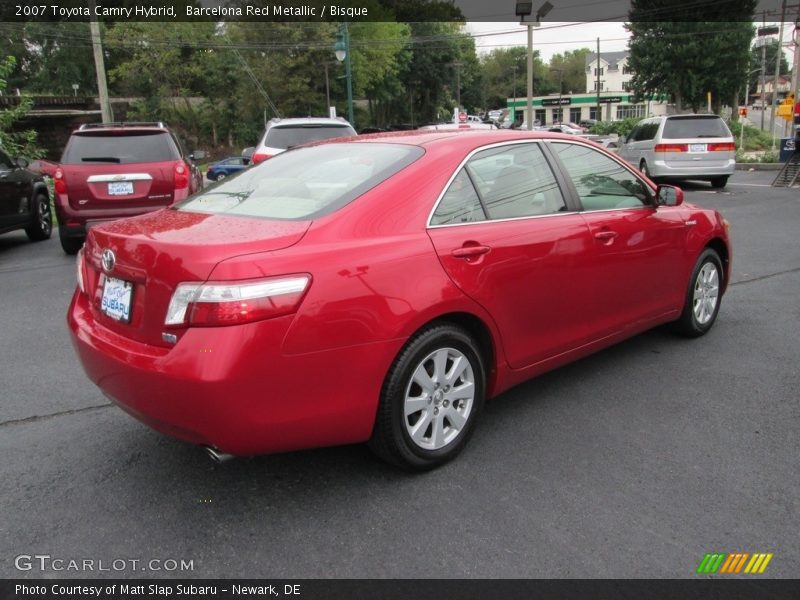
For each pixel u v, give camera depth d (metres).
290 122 10.66
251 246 2.63
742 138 30.44
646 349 4.89
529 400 4.04
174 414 2.58
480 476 3.16
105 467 3.30
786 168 15.91
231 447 2.60
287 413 2.63
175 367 2.51
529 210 3.64
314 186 3.23
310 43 46.66
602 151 4.25
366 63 49.31
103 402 4.09
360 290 2.76
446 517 2.84
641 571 2.49
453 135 3.60
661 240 4.42
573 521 2.79
